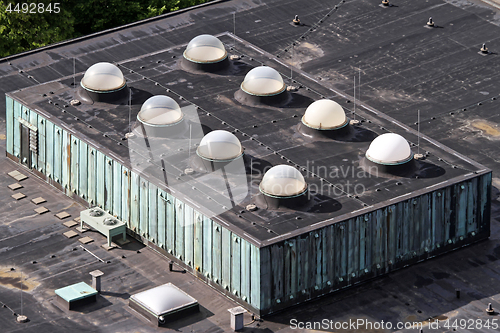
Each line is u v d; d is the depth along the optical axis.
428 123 130.38
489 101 134.62
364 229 101.31
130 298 98.31
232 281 99.56
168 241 105.06
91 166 111.81
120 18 166.12
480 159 123.38
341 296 101.12
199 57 124.69
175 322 96.88
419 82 138.50
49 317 97.31
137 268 104.31
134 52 143.00
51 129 115.50
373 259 102.75
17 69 138.62
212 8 153.12
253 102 118.44
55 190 116.62
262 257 96.25
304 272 99.06
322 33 148.38
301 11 153.00
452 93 136.25
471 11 153.12
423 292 101.75
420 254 105.56
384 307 99.75
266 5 154.00
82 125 114.62
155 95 120.12
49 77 137.50
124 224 107.94
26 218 111.69
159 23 149.50
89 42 144.88
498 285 102.88
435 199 104.75
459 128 129.25
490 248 108.06
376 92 136.50
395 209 102.56
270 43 146.25
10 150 121.44
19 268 103.94
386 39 147.12
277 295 98.25
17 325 96.19
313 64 142.12
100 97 118.44
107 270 103.81
